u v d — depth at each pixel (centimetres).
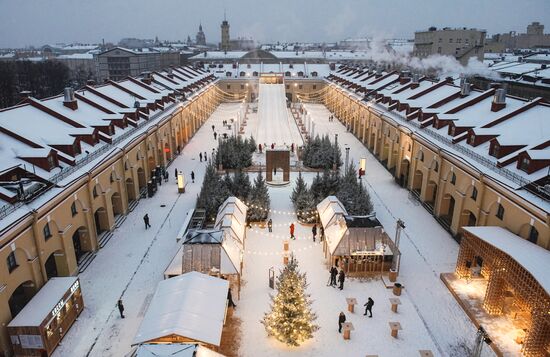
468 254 2650
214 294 2175
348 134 7044
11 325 1997
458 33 11756
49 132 3109
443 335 2255
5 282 2036
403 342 2203
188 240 2577
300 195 3662
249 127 7631
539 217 2273
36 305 2134
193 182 4588
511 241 2333
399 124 4509
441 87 5103
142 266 2888
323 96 10256
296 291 2105
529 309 2286
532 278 2005
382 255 2747
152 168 4606
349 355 2117
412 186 4262
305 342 2200
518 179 2548
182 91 6856
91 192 2973
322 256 3044
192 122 6850
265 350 2147
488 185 2786
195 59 12575
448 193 3453
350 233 2755
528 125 3112
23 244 2192
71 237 2705
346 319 2372
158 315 2006
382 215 3734
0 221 2036
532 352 2005
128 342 2191
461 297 2522
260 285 2689
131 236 3322
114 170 3444
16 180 2405
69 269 2670
